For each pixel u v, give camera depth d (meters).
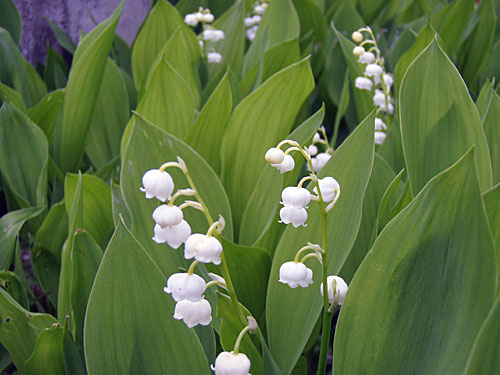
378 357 0.27
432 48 0.32
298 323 0.31
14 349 0.34
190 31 0.62
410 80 0.32
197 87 0.58
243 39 0.68
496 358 0.24
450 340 0.26
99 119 0.56
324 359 0.29
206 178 0.35
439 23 0.68
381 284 0.27
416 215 0.27
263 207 0.36
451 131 0.33
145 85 0.57
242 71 0.66
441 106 0.33
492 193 0.29
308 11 0.69
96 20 0.75
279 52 0.53
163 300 0.28
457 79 0.32
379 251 0.27
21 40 0.67
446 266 0.27
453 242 0.26
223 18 0.70
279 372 0.30
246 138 0.39
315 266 0.32
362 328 0.27
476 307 0.26
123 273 0.28
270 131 0.39
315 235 0.32
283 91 0.38
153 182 0.26
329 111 0.65
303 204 0.27
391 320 0.27
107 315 0.28
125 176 0.34
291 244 0.32
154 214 0.25
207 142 0.40
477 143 0.32
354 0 0.78
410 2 0.81
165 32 0.63
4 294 0.32
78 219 0.34
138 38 0.63
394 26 0.77
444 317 0.27
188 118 0.43
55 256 0.42
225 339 0.29
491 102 0.35
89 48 0.45
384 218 0.37
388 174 0.37
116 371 0.28
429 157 0.33
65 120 0.48
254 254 0.34
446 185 0.26
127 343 0.28
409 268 0.27
